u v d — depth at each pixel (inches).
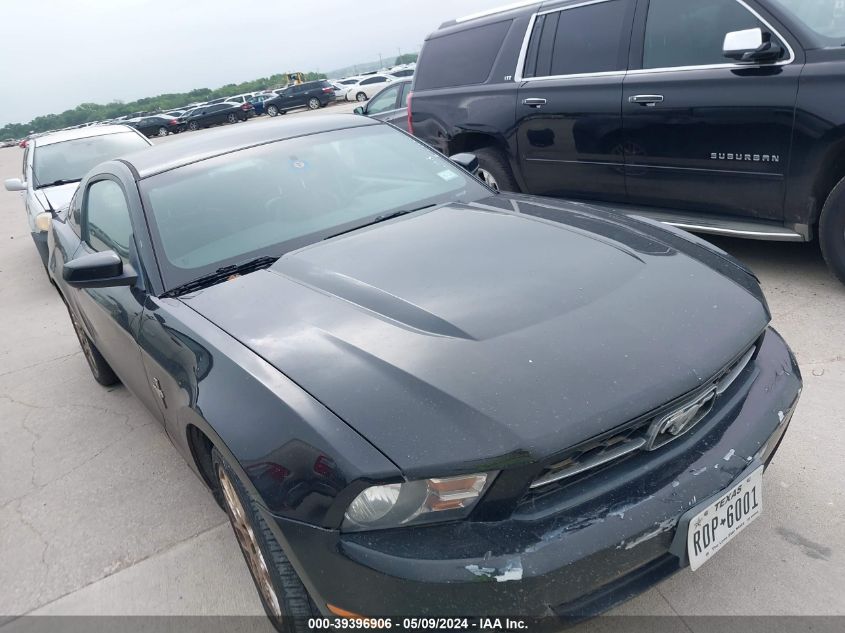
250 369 77.8
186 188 116.9
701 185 172.6
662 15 173.9
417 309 81.5
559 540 63.0
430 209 118.0
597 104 187.8
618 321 76.0
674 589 87.3
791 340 140.4
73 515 124.0
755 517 75.1
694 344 74.6
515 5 216.7
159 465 135.9
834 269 155.2
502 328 75.6
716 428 75.8
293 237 110.3
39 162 309.3
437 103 235.8
